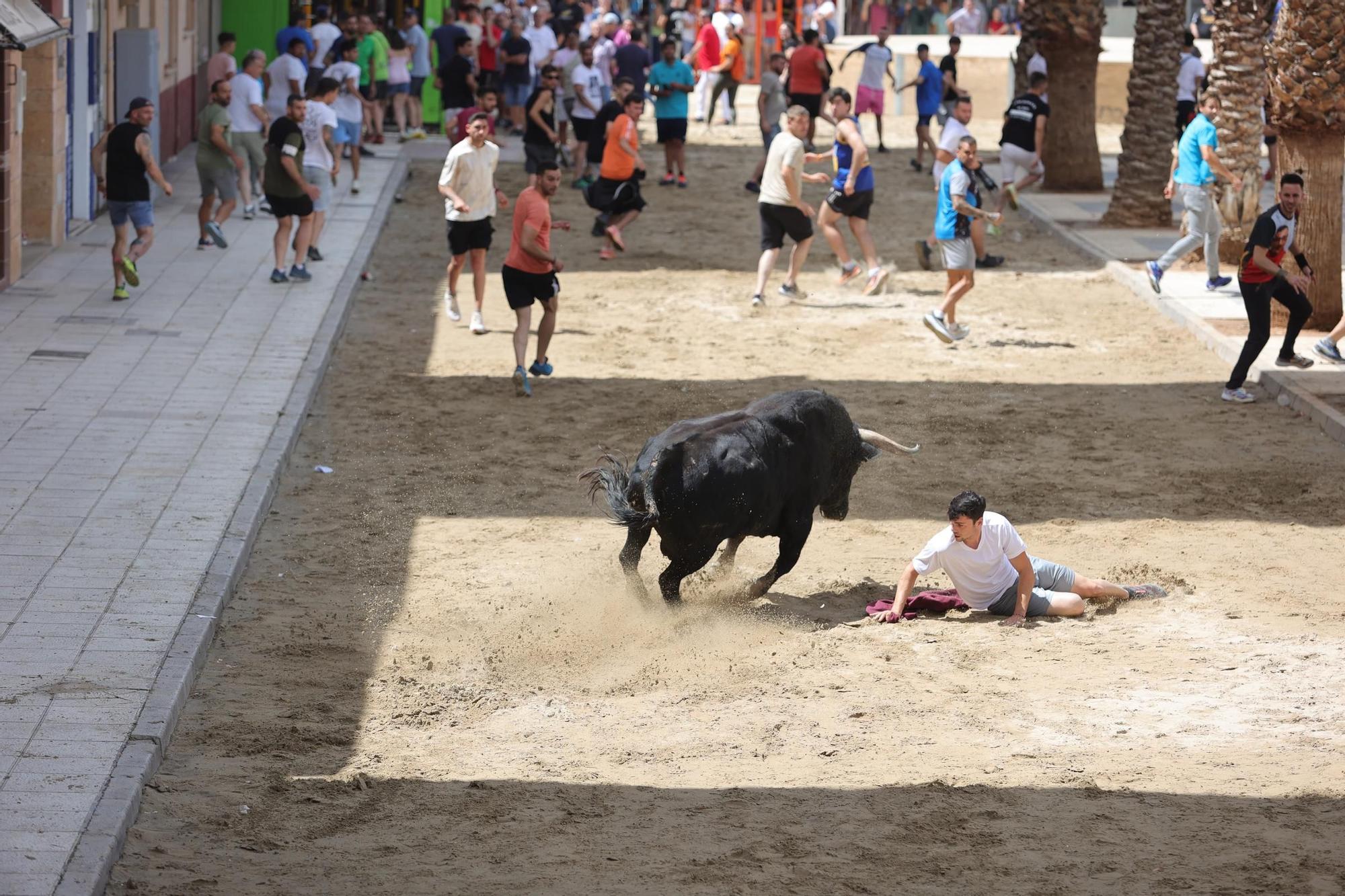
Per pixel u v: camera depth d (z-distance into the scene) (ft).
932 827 29.45
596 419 59.11
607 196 89.81
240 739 33.14
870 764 32.40
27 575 40.57
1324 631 39.88
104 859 27.12
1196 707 35.29
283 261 76.95
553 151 108.78
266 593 41.86
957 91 127.24
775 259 78.02
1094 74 111.75
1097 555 45.88
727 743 33.50
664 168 122.01
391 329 72.28
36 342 64.08
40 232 82.12
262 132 93.76
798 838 29.09
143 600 39.40
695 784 31.45
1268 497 51.08
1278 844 28.63
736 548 43.65
